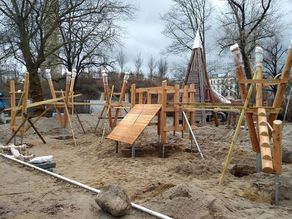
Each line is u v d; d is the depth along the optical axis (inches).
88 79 1803.6
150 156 411.5
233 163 357.7
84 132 669.9
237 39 1185.4
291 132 624.1
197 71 780.6
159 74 2458.2
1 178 301.9
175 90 414.0
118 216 207.0
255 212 215.0
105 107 612.7
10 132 642.8
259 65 287.9
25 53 959.0
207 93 800.3
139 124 413.7
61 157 419.8
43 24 992.9
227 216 200.8
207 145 475.5
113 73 1756.9
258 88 284.4
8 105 1022.4
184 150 437.7
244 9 1171.9
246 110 284.5
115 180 299.6
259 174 301.7
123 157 404.8
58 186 275.6
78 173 333.4
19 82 1414.9
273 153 236.1
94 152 442.3
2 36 962.7
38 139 587.8
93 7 1015.0
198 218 198.4
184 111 412.5
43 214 213.5
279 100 274.7
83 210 218.4
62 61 1294.3
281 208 228.4
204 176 306.5
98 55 1216.2
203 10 1638.8
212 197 218.7
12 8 946.1
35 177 304.7
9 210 220.5
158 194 251.8
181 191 225.5
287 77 268.7
